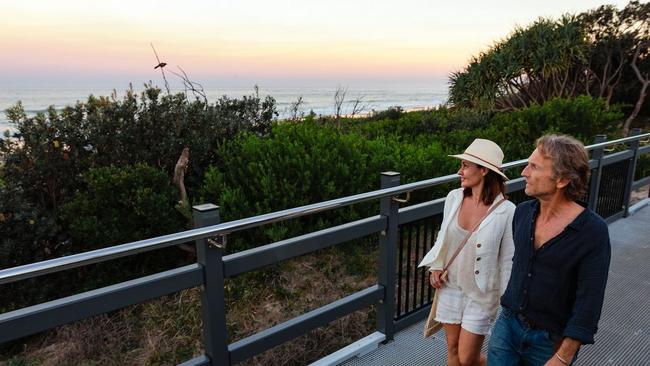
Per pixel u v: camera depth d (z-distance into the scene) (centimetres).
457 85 1428
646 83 1508
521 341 160
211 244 189
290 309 385
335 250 479
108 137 484
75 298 155
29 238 415
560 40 1326
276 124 610
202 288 194
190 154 517
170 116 518
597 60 1555
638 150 549
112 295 163
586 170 144
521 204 166
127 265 437
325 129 588
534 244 153
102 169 436
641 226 521
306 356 332
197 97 579
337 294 405
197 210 188
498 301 193
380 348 279
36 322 146
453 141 734
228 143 529
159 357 339
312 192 471
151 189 432
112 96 502
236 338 351
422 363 262
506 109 1381
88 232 414
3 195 407
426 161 536
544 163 145
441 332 296
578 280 143
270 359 329
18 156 451
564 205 148
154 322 379
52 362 349
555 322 150
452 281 205
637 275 385
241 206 447
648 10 1512
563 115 796
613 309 326
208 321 196
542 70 1305
